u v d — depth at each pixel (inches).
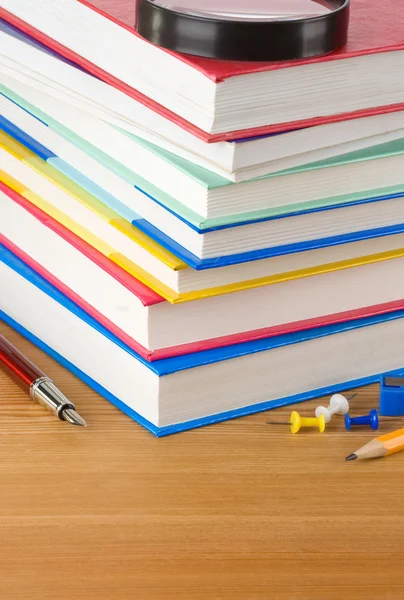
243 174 34.4
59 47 39.2
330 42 34.5
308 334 40.3
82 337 41.5
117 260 38.4
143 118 36.3
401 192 38.3
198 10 35.0
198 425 39.2
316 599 30.9
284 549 33.0
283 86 33.8
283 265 38.6
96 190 39.8
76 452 37.6
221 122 33.1
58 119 41.3
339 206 37.1
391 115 37.2
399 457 38.1
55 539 33.0
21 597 30.5
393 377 41.2
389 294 42.0
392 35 36.7
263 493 35.8
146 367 37.9
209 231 34.7
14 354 41.3
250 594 31.0
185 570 31.9
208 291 37.1
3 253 45.7
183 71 33.6
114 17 36.2
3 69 42.4
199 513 34.6
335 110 35.4
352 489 36.2
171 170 35.8
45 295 43.2
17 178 44.6
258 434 39.1
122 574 31.6
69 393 41.2
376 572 32.1
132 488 35.7
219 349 38.8
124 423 39.4
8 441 38.0
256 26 33.3
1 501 34.7
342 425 39.9
